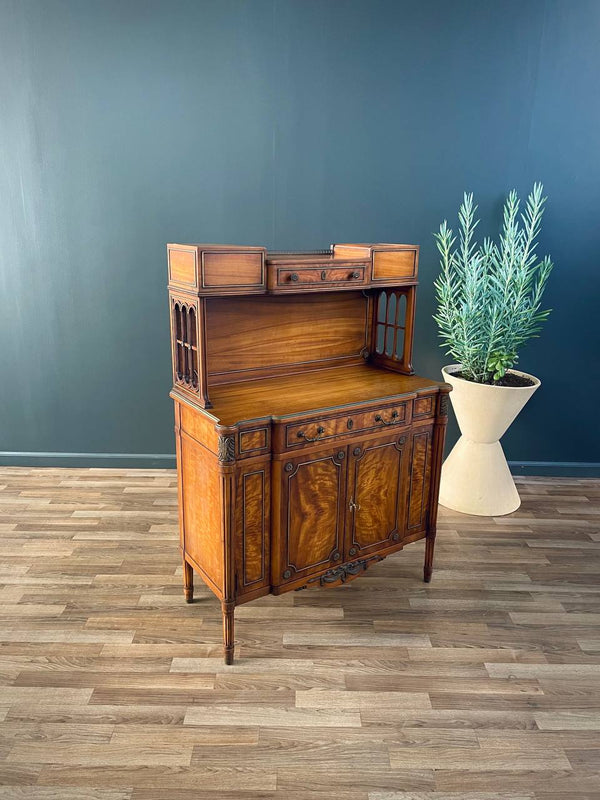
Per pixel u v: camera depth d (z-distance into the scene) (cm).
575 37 308
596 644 226
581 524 313
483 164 324
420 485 250
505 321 304
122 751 177
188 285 202
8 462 366
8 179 323
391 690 202
